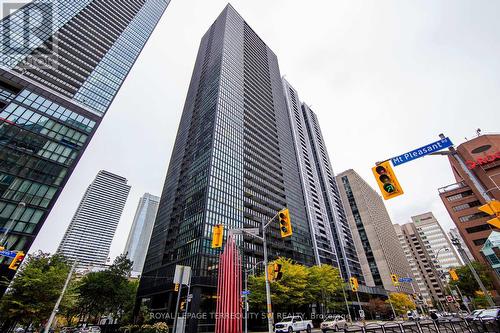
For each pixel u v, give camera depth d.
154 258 71.31
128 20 94.94
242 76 103.50
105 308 57.09
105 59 78.06
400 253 141.38
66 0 77.88
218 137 73.62
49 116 50.16
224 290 24.30
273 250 70.94
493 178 49.88
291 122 126.38
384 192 9.92
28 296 28.19
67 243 168.38
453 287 59.91
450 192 67.00
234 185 69.62
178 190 77.75
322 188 124.56
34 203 41.53
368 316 82.62
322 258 88.94
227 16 119.56
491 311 24.08
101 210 197.00
